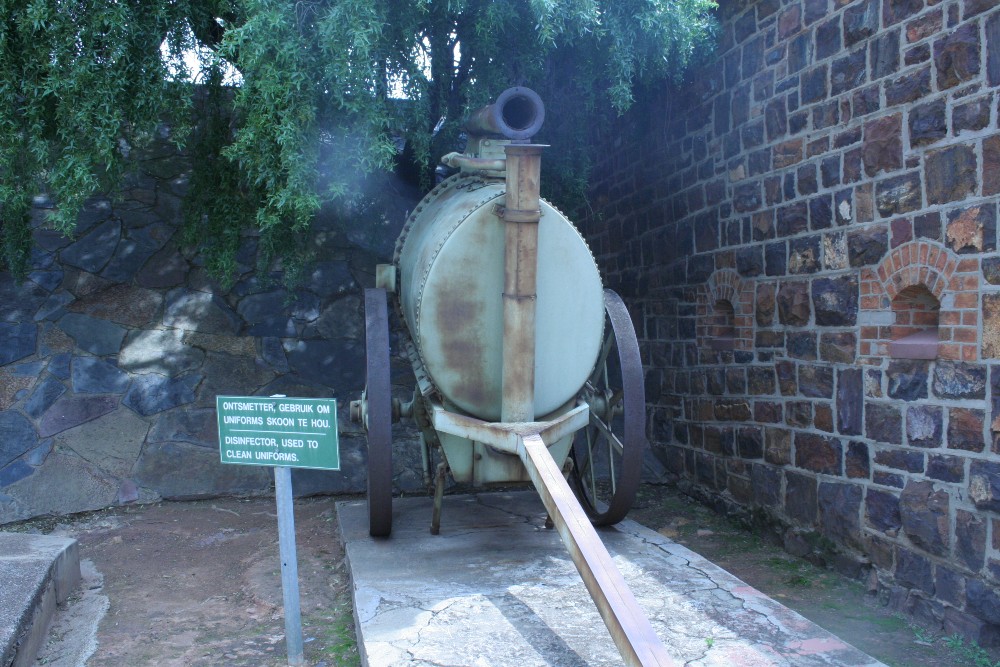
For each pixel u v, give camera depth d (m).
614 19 5.29
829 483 4.79
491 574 4.19
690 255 6.32
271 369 6.80
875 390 4.41
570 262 4.36
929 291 4.05
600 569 3.07
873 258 4.39
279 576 4.80
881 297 4.35
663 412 6.87
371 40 4.63
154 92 4.99
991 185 3.65
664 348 6.82
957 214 3.83
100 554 5.23
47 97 4.93
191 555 5.22
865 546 4.52
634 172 7.28
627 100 5.54
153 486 6.13
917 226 4.09
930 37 3.97
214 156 6.07
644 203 7.09
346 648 3.82
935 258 3.97
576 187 6.36
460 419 4.23
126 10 4.79
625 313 4.82
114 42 4.73
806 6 4.89
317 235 7.21
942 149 3.91
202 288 6.83
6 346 6.22
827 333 4.78
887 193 4.28
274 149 4.80
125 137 5.52
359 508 5.71
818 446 4.88
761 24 5.33
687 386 6.45
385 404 4.51
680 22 5.27
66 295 6.50
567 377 4.43
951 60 3.84
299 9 4.64
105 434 6.22
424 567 4.32
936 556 4.02
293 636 3.68
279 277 7.04
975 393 3.77
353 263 7.27
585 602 3.78
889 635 3.97
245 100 4.73
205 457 6.34
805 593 4.50
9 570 4.08
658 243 6.85
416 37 5.16
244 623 4.18
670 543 4.70
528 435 3.99
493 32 5.23
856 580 4.61
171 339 6.64
